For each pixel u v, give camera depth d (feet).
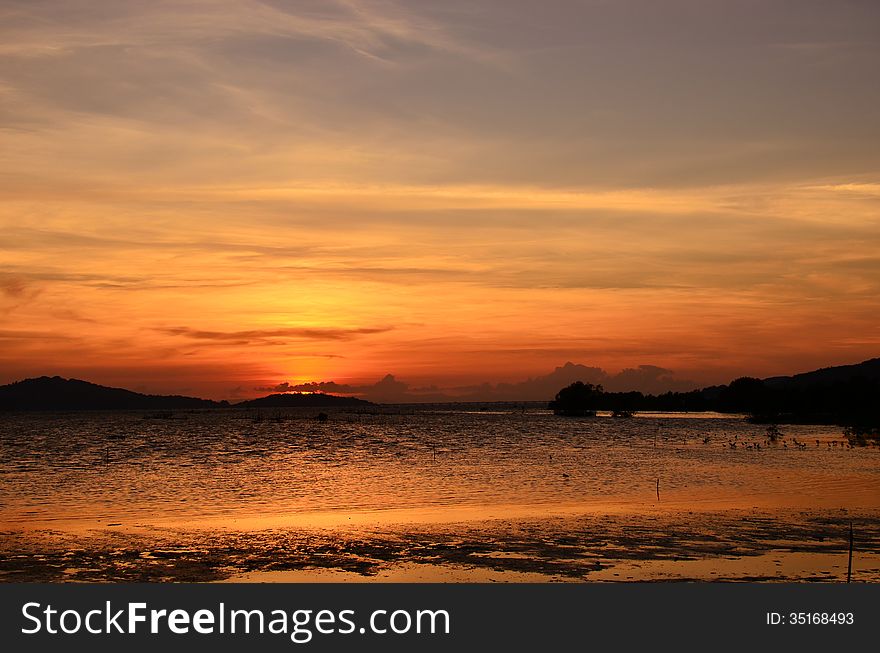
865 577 89.71
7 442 447.42
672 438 488.02
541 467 268.41
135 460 307.99
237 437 510.99
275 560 98.02
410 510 149.69
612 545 106.83
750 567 93.86
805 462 289.94
